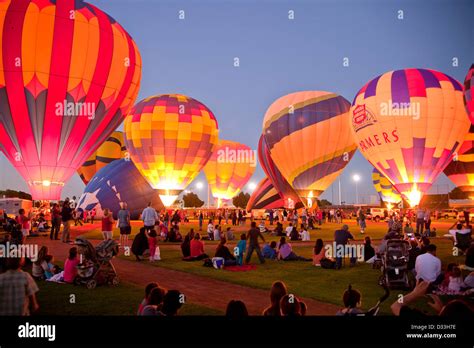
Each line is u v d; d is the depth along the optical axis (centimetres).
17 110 1903
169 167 3303
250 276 1073
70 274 943
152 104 3312
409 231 1395
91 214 3222
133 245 1335
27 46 1853
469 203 5800
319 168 3312
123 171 3441
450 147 2669
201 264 1269
